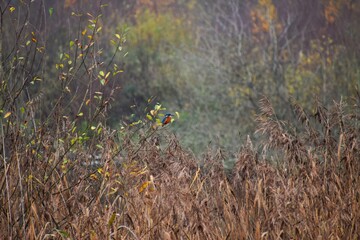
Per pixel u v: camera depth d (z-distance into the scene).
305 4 41.72
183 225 11.40
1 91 11.55
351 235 11.87
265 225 11.61
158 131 12.44
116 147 11.95
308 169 12.75
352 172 12.84
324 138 13.41
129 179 11.52
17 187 11.42
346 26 36.78
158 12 53.44
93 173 11.66
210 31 38.00
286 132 12.86
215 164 12.60
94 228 10.90
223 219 12.00
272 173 12.49
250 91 32.75
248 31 37.34
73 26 28.69
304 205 12.06
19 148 11.60
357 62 33.19
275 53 33.81
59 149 11.92
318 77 33.22
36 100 11.98
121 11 46.69
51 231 11.06
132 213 11.32
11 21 12.09
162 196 11.45
